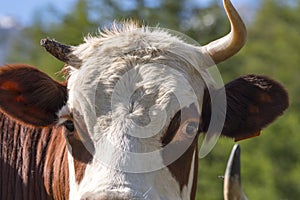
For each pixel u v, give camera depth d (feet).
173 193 26.03
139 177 24.90
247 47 146.92
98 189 24.47
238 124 29.68
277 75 142.92
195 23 124.47
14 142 30.96
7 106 27.94
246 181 105.40
